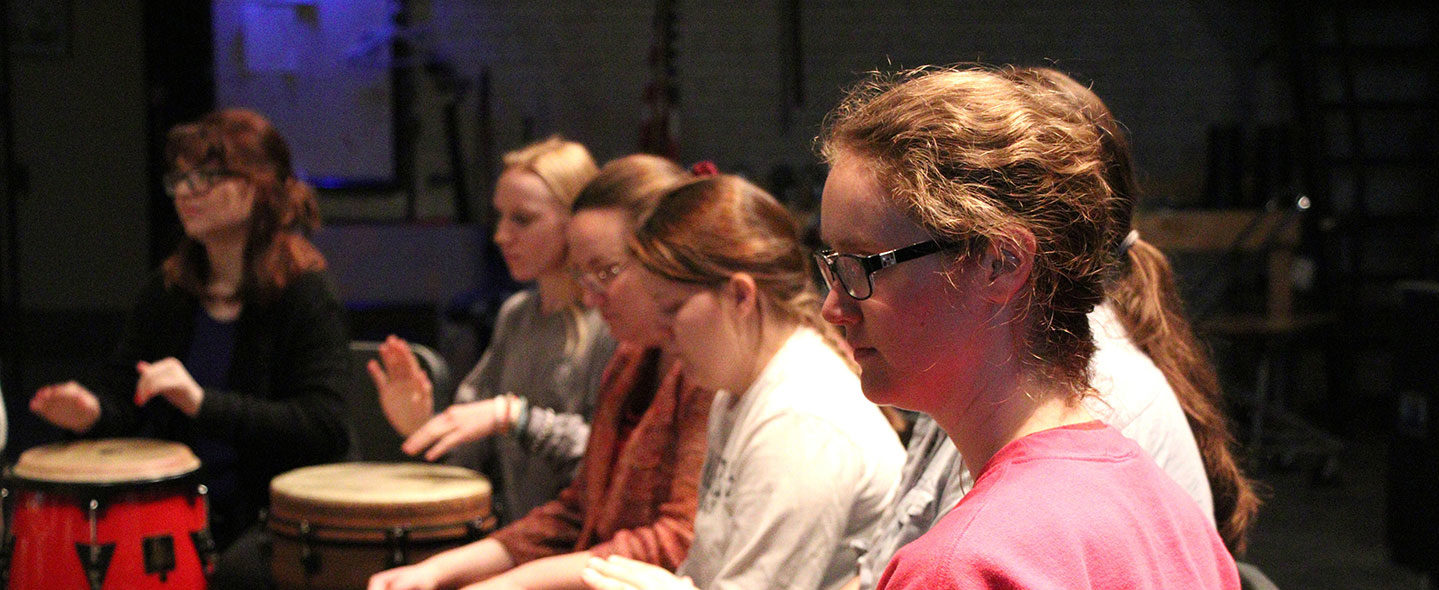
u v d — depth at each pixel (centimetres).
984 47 705
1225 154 680
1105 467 81
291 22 702
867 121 83
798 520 141
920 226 80
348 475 213
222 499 244
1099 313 124
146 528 187
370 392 265
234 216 244
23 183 696
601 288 188
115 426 246
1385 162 651
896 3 708
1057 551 75
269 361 249
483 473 262
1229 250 593
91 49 716
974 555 74
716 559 148
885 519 135
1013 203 79
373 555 193
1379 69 673
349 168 710
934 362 82
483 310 591
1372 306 658
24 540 187
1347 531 431
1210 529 87
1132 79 701
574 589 165
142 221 723
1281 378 590
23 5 712
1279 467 516
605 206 188
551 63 716
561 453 217
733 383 154
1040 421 83
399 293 605
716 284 152
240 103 703
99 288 727
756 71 711
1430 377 351
